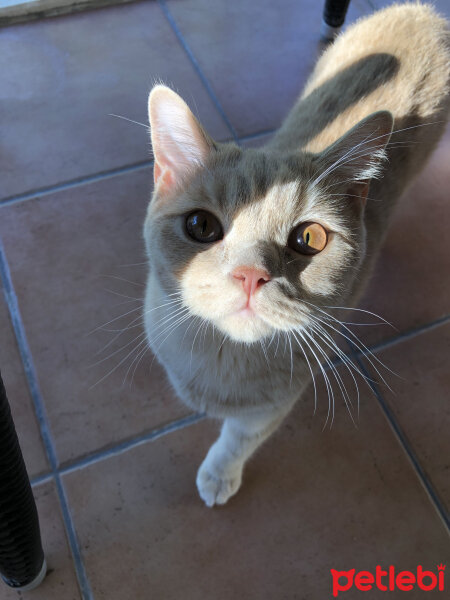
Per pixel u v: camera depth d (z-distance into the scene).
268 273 0.25
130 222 0.49
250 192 0.26
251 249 0.25
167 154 0.28
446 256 0.51
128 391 0.42
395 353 0.46
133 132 0.54
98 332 0.44
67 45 0.58
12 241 0.47
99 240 0.48
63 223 0.49
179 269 0.27
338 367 0.44
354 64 0.40
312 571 0.37
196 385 0.33
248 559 0.37
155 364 0.44
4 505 0.25
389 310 0.48
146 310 0.34
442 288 0.49
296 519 0.39
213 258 0.26
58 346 0.44
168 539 0.38
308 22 0.64
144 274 0.47
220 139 0.54
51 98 0.55
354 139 0.27
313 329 0.29
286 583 0.37
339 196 0.28
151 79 0.57
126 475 0.39
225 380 0.32
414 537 0.39
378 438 0.42
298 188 0.27
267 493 0.40
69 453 0.40
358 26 0.44
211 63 0.59
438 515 0.40
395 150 0.38
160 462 0.40
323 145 0.36
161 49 0.59
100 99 0.55
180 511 0.39
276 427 0.36
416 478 0.41
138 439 0.41
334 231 0.28
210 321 0.28
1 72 0.56
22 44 0.58
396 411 0.43
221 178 0.27
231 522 0.39
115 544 0.37
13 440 0.23
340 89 0.39
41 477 0.39
